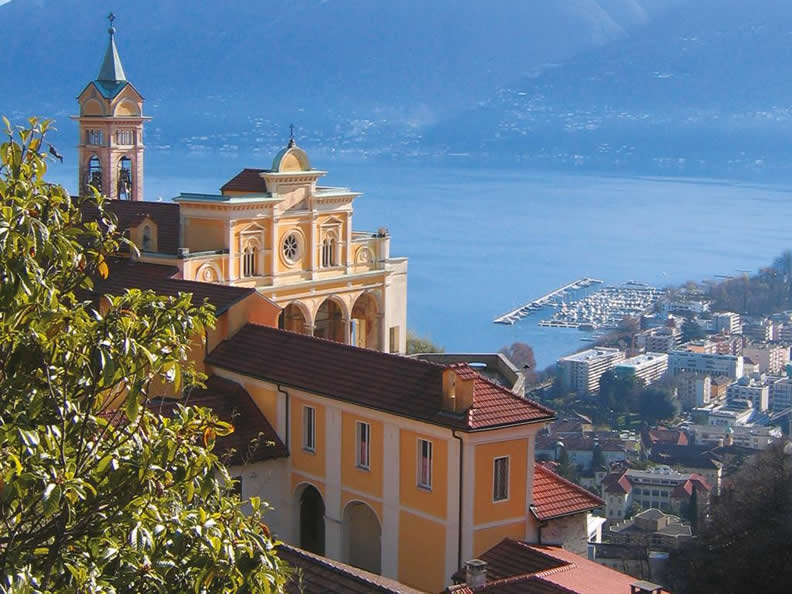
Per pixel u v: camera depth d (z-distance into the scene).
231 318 51.72
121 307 19.94
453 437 40.53
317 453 46.03
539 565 38.50
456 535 40.81
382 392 43.69
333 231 78.50
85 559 18.97
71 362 19.56
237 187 75.62
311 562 30.83
